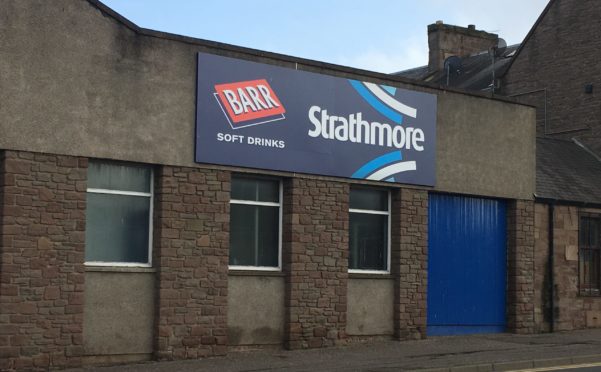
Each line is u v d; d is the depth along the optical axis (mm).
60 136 14945
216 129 16719
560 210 22703
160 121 16109
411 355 16922
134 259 16016
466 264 20906
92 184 15617
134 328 15750
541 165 23969
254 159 17203
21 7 14602
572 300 22734
